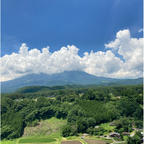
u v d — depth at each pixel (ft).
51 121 416.05
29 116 415.85
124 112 427.33
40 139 327.06
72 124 365.61
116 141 265.54
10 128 370.53
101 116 386.73
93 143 264.11
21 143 309.63
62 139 311.27
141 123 343.67
